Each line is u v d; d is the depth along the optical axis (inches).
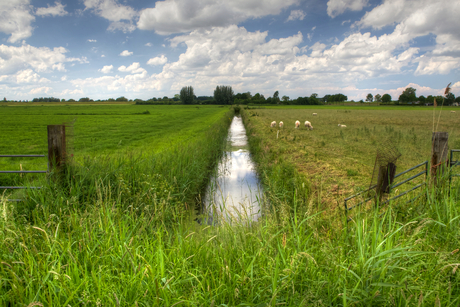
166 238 158.4
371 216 140.5
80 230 131.0
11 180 298.7
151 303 86.5
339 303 87.0
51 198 186.4
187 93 5994.1
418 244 109.8
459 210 135.4
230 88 5959.6
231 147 639.1
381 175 155.5
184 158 346.0
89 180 214.5
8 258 107.9
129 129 1000.2
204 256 117.8
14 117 1611.7
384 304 83.0
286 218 138.3
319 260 105.5
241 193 309.9
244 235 128.6
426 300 83.7
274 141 591.5
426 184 165.2
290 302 82.7
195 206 271.6
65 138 208.5
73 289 88.3
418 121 1179.3
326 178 291.7
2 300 85.1
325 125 1064.8
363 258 95.5
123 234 129.9
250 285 94.5
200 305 85.7
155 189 224.4
